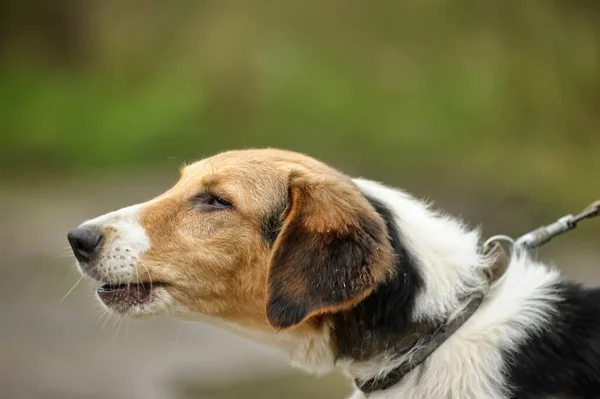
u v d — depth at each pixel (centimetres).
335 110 2364
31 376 926
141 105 2609
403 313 496
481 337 489
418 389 489
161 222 552
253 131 2383
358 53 2623
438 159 2025
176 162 2203
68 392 887
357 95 2427
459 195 1688
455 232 538
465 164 1964
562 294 504
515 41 2381
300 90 2497
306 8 2753
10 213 1634
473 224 1510
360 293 486
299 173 539
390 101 2381
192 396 881
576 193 1708
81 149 2355
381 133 2225
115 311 552
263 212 542
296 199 519
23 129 2530
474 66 2403
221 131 2420
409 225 525
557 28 2339
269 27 2778
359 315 502
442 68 2459
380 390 504
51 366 956
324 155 2136
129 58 2991
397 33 2612
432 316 495
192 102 2541
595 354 473
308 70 2572
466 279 510
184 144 2361
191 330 1093
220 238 545
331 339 516
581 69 2266
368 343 503
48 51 3238
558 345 478
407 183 1808
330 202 512
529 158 1983
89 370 949
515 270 524
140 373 943
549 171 1866
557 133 2166
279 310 496
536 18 2366
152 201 566
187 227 550
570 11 2350
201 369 958
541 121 2202
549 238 584
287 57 2636
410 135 2192
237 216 545
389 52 2572
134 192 1795
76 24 3219
